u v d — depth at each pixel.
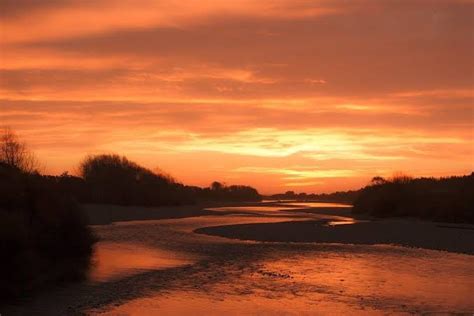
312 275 27.22
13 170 32.22
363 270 28.78
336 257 34.12
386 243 42.22
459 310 19.70
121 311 19.62
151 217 75.88
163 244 41.03
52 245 29.16
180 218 75.56
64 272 26.27
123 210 85.38
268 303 20.91
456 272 28.03
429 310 19.70
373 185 94.62
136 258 33.06
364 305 20.52
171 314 19.22
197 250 37.59
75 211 33.91
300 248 39.06
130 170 113.31
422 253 36.12
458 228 55.19
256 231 52.06
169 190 118.06
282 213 93.00
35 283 23.39
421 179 101.12
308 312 19.48
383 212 80.56
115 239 44.22
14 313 19.25
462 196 69.38
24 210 28.47
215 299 21.64
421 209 74.88
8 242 22.86
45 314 19.09
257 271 28.50
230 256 34.53
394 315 19.05
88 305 20.47
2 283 21.56
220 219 73.38
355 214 88.94
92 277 26.23
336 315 19.08
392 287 23.94
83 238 33.56
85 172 107.94
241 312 19.50
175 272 28.02
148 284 24.67
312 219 73.62
